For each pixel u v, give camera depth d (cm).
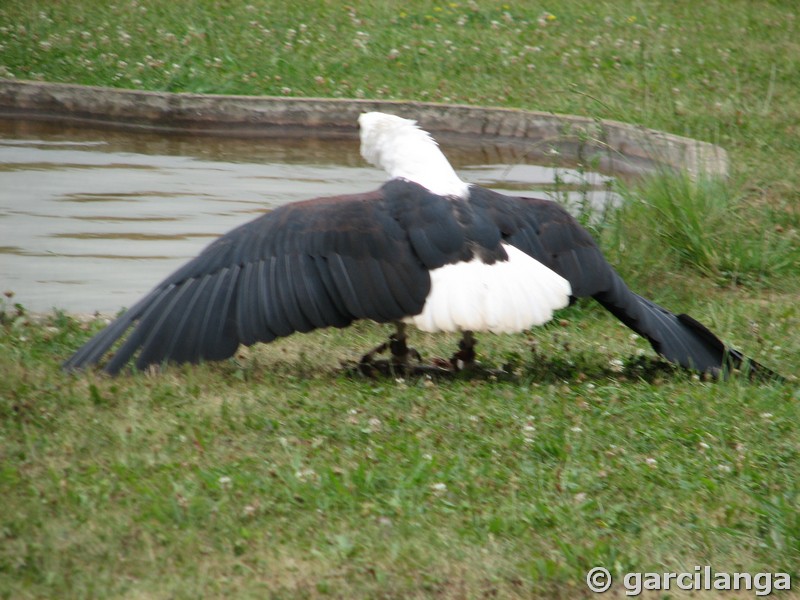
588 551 749
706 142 1944
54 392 929
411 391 995
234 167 1878
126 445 849
